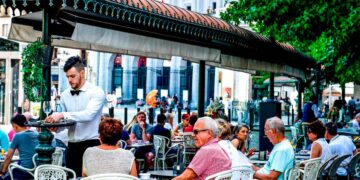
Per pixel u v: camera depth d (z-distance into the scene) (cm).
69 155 886
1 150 1312
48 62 968
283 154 962
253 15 1694
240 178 755
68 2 993
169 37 1399
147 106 4288
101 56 8012
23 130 1114
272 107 1449
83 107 887
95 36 1141
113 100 5291
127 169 726
